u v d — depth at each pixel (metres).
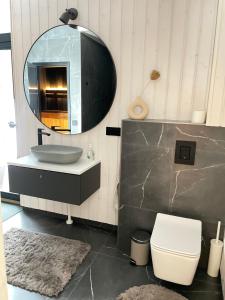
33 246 2.27
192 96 2.08
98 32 2.26
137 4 2.09
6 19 2.69
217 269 1.98
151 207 2.17
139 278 1.96
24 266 2.00
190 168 1.99
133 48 2.17
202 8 1.92
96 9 2.23
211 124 1.84
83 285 1.87
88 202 2.64
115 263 2.13
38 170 2.17
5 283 0.63
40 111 2.65
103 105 2.36
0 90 2.92
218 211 1.98
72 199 2.12
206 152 1.92
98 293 1.80
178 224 1.91
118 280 1.93
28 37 2.55
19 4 2.50
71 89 2.47
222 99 1.78
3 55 2.80
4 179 3.11
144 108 2.14
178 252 1.57
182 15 1.98
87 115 2.46
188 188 2.03
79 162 2.32
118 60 2.24
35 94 2.63
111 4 2.16
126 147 2.14
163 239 1.70
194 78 2.04
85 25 2.30
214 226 2.02
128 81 2.24
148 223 2.20
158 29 2.06
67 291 1.80
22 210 2.99
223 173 1.92
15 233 2.46
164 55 2.09
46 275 1.92
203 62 2.00
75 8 2.30
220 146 1.88
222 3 1.66
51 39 2.45
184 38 2.01
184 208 2.07
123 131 2.12
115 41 2.21
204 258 2.08
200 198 2.01
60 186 2.13
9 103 2.92
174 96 2.12
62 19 2.23
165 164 2.05
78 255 2.17
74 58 2.41
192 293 1.83
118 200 2.33
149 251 2.12
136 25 2.12
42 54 2.52
